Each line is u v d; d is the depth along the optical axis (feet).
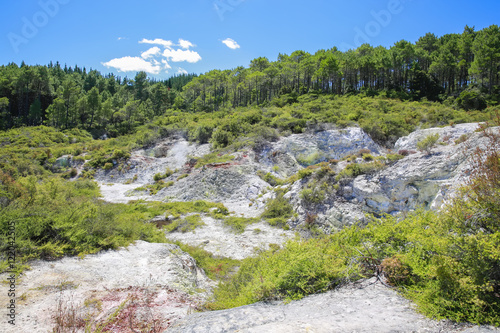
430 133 73.31
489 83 159.53
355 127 109.70
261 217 65.10
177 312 20.44
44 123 227.61
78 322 18.08
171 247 37.19
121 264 29.17
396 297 14.75
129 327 17.85
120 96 327.06
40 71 258.98
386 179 55.26
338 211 56.24
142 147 136.05
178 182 95.81
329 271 18.01
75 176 116.06
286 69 230.48
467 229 15.75
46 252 27.68
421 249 16.96
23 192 34.86
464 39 193.77
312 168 71.15
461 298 12.62
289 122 120.47
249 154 102.53
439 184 47.75
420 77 182.50
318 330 11.94
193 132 140.05
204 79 275.80
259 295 18.30
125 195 93.61
